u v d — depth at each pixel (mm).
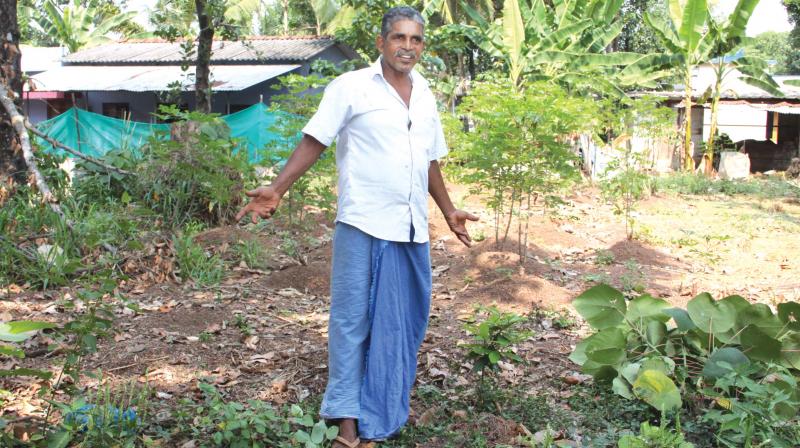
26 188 7934
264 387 4262
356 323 3463
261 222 8641
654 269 7969
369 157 3414
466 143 10125
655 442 3211
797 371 3934
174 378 4383
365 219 3414
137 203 8359
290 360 4703
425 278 3605
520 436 3596
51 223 7168
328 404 3461
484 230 9242
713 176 19031
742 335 3932
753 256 8773
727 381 3545
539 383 4438
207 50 11102
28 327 2707
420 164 3494
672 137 15672
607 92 17062
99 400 3686
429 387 4152
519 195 7492
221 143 7719
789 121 23484
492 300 6285
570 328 5641
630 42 30047
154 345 4906
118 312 5547
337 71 12031
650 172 15352
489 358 3842
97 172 9047
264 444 3379
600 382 4230
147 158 8930
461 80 21250
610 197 12531
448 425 3742
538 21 16891
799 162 19906
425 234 3561
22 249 6602
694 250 8977
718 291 7000
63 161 9234
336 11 24844
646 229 9836
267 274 7031
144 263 6672
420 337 3686
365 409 3471
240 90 17703
